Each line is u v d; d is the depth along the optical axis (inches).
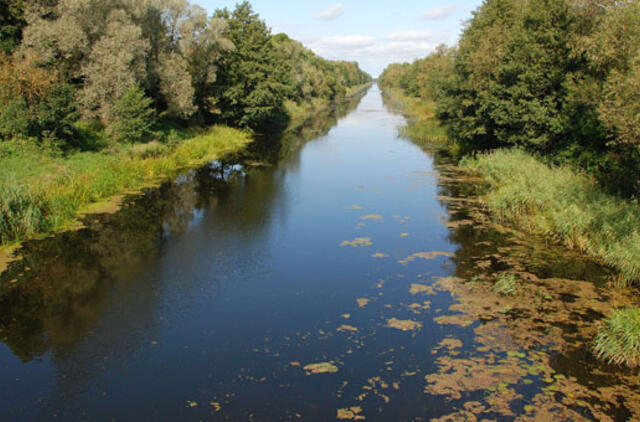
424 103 2458.2
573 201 555.2
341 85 4589.1
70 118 804.6
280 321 349.1
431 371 283.4
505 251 477.4
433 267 443.8
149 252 485.1
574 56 721.0
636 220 454.0
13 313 360.5
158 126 1172.5
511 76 837.8
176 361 299.0
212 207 655.8
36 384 276.1
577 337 315.0
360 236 534.3
